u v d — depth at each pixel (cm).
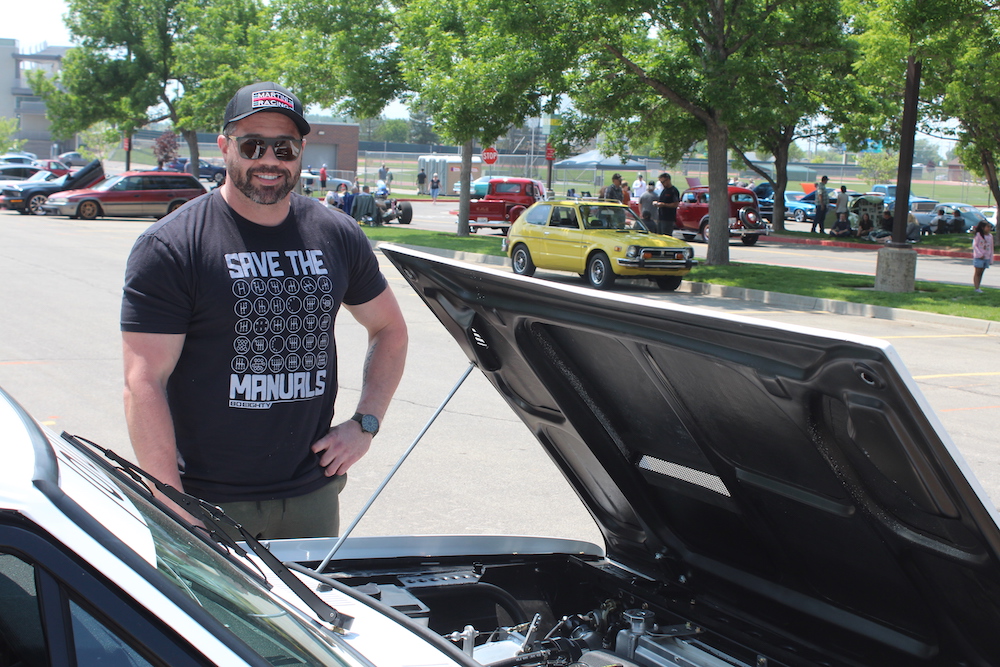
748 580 262
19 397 787
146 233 270
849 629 235
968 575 187
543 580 301
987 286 2064
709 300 1727
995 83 2317
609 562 306
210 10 3941
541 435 297
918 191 7081
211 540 204
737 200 3212
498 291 232
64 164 6197
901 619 223
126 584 138
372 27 2848
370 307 317
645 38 2117
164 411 264
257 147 270
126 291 267
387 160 7975
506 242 2205
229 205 280
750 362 180
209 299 270
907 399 155
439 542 292
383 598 242
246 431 279
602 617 271
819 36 1916
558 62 1922
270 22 3469
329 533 304
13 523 136
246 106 268
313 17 2916
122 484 196
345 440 302
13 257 1911
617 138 2580
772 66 1939
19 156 6147
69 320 1185
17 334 1078
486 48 2028
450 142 2333
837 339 157
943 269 2580
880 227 3547
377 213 3325
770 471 226
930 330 1427
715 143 2109
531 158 5534
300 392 285
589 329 214
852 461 191
